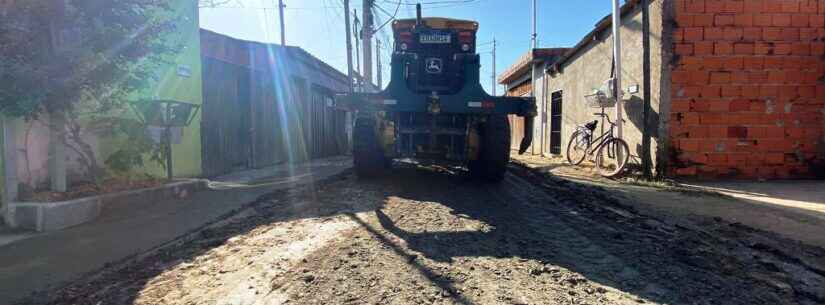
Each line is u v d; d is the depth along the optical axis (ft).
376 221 15.42
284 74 41.88
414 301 8.82
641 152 27.45
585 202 19.16
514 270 10.57
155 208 18.25
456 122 24.59
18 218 14.79
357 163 24.67
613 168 30.25
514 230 14.34
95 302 8.99
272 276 10.21
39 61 14.87
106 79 16.78
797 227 14.90
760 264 11.13
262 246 12.57
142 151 19.83
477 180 25.67
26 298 9.26
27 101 14.12
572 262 11.19
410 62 24.45
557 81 46.26
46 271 10.84
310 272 10.43
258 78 36.52
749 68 25.48
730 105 25.54
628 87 29.37
